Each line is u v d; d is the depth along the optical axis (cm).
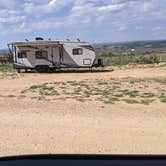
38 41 3841
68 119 1258
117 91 2125
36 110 1463
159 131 1067
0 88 2461
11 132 1063
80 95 2000
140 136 1005
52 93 2105
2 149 888
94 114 1366
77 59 3841
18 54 3862
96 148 888
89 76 3306
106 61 5028
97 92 2102
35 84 2667
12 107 1555
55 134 1034
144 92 2059
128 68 4088
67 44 3819
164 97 1856
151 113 1401
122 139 973
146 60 4781
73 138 987
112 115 1345
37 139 981
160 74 3284
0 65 4825
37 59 3847
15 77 3353
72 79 3038
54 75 3488
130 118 1286
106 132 1055
